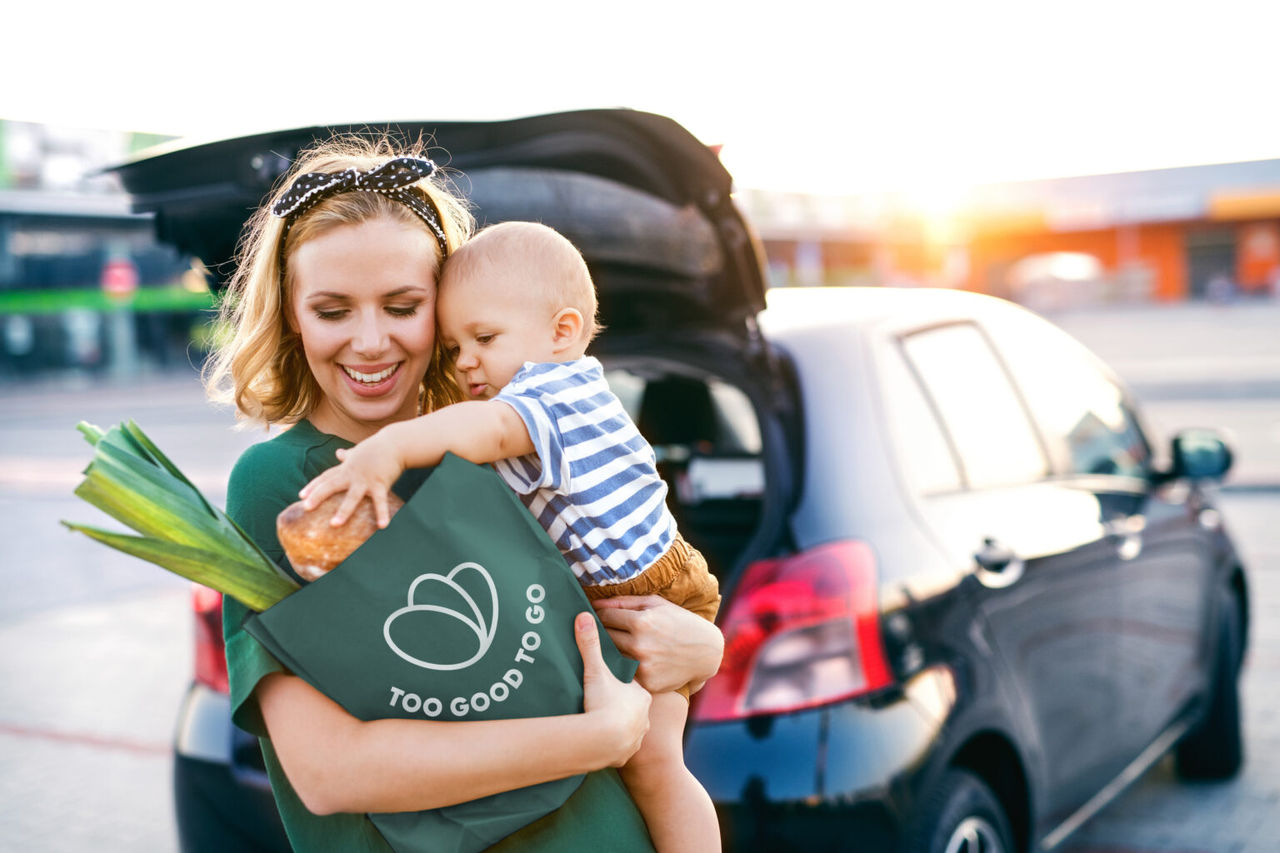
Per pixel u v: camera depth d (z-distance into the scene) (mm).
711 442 3375
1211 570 4156
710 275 2518
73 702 5637
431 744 1155
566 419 1323
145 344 37219
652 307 2664
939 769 2418
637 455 1413
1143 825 3924
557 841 1294
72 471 14500
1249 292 51719
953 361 3139
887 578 2461
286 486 1316
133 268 35875
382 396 1361
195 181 2236
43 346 35062
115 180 2361
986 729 2594
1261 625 6344
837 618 2369
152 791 4523
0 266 34031
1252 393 16453
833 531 2473
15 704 5613
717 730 2311
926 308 3201
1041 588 2918
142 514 1130
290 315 1400
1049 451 3389
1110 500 3545
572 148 2223
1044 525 3072
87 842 4059
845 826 2258
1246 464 11242
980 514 2854
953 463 2887
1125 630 3410
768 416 2611
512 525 1208
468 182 2250
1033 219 47344
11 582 8461
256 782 2553
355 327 1317
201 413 21750
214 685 2746
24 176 29375
